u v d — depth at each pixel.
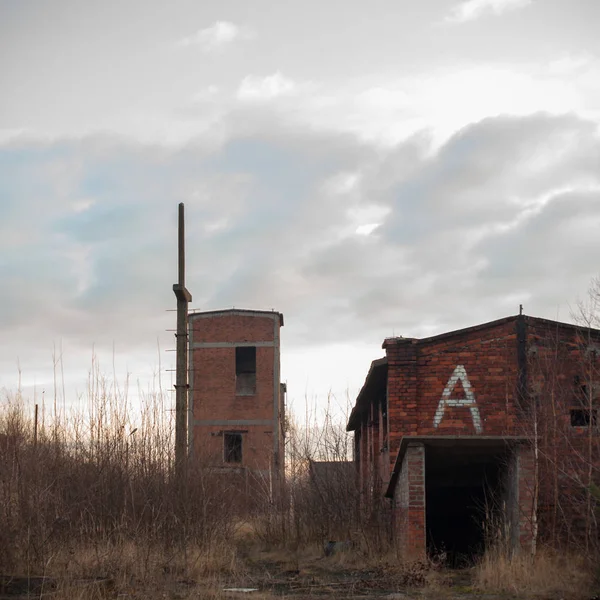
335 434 21.89
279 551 18.52
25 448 15.59
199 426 42.00
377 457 22.81
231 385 42.38
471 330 18.48
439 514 18.64
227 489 18.48
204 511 16.28
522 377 18.09
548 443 15.83
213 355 42.81
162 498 16.17
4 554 12.71
